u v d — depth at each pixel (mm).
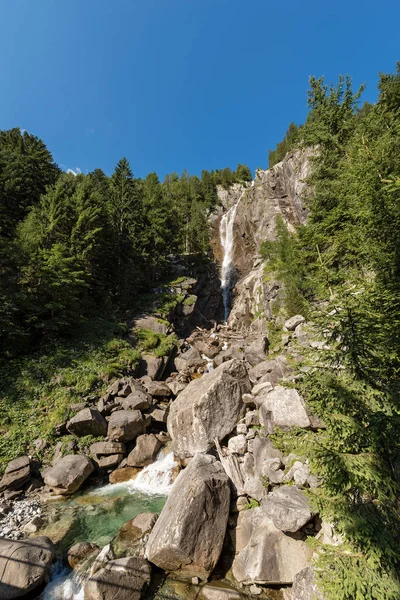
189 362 22547
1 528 8180
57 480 10000
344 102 15797
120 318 25156
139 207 33406
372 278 6906
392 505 4566
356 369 4859
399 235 5941
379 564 4164
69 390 14688
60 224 23375
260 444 9422
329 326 5480
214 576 6555
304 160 40156
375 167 7309
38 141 38219
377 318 5008
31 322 17344
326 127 15656
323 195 14672
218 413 11172
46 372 15234
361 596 3842
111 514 9047
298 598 5230
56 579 6582
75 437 12516
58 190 25328
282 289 24328
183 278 36906
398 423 4254
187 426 11070
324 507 4773
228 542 7234
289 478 7750
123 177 33531
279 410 9477
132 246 29656
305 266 19844
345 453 4598
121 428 12734
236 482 8695
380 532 4203
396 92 13023
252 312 33438
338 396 4746
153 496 10094
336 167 15156
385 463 4520
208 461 8891
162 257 34469
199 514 6930
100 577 6016
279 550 6328
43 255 18938
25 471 10383
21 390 13812
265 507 6898
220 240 57438
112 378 16906
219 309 43594
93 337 20031
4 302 15188
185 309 31984
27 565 6312
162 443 13172
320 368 5340
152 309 28250
